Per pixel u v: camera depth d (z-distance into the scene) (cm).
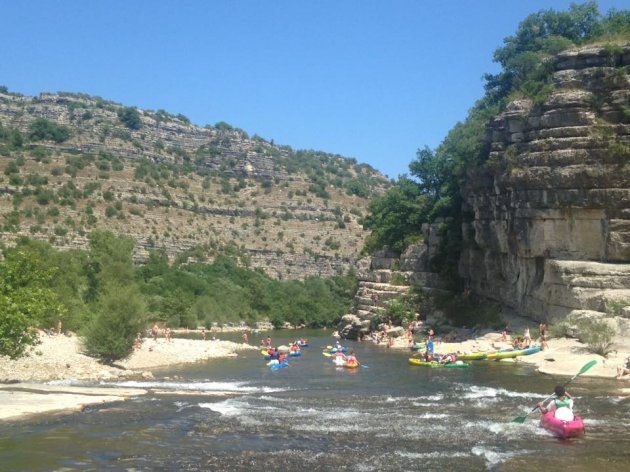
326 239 16412
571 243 5009
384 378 3909
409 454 1939
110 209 14000
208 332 9588
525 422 2384
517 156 5278
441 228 7175
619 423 2341
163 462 1855
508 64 7281
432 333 6144
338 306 11400
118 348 4716
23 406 2631
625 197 4788
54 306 3719
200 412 2612
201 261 13675
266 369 4625
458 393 3169
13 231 11719
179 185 17100
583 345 4362
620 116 4962
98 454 1936
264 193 18612
